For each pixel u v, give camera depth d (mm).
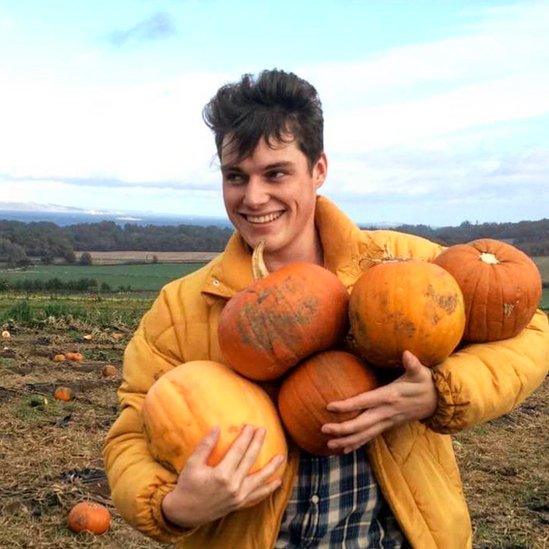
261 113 2279
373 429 2084
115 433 2414
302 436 2166
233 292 2436
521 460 8164
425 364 2154
